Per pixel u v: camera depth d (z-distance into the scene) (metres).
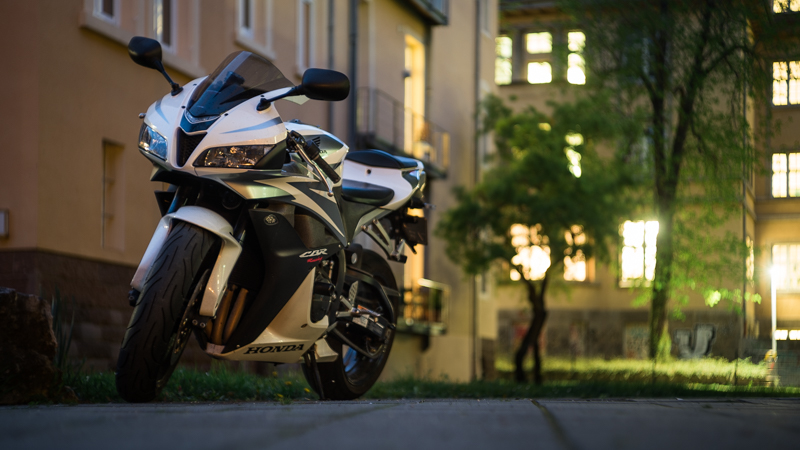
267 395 5.75
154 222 11.58
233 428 2.04
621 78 15.48
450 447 1.73
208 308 3.70
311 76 3.94
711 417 2.42
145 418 2.30
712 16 14.75
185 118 3.91
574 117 19.41
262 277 4.08
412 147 20.00
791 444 1.82
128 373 3.57
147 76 11.59
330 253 4.41
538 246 18.97
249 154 3.86
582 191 19.02
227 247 3.76
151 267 3.68
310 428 2.04
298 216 4.22
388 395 7.42
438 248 21.61
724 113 15.09
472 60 24.31
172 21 12.29
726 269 16.75
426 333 19.89
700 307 29.52
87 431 1.97
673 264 15.91
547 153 19.42
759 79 14.97
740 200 15.94
